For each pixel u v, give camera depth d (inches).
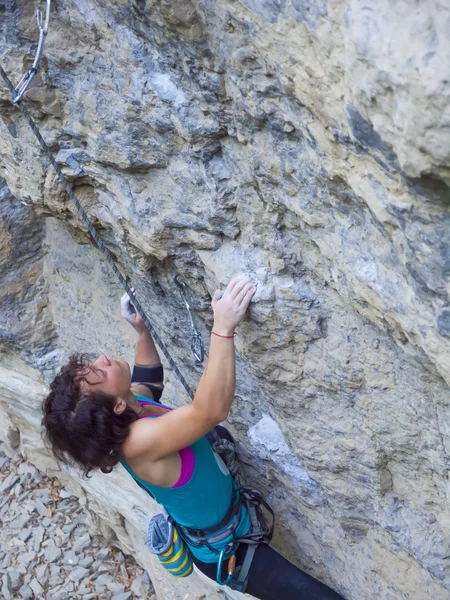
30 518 207.9
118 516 177.9
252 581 97.3
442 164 48.9
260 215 80.9
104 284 141.6
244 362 104.3
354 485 99.3
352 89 52.7
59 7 80.0
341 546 113.7
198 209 84.9
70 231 118.2
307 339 88.0
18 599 189.6
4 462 223.8
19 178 105.1
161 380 105.0
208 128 76.7
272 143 70.7
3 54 86.4
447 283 57.9
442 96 45.6
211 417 82.4
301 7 55.0
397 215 57.9
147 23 71.5
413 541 95.4
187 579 153.6
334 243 72.6
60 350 169.6
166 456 86.1
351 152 60.1
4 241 148.1
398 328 70.5
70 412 81.1
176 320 111.7
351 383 86.8
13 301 158.2
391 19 47.7
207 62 69.6
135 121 82.3
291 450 107.2
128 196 91.1
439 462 84.8
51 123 92.7
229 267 87.0
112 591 188.4
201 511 91.4
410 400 81.8
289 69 60.1
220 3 62.3
